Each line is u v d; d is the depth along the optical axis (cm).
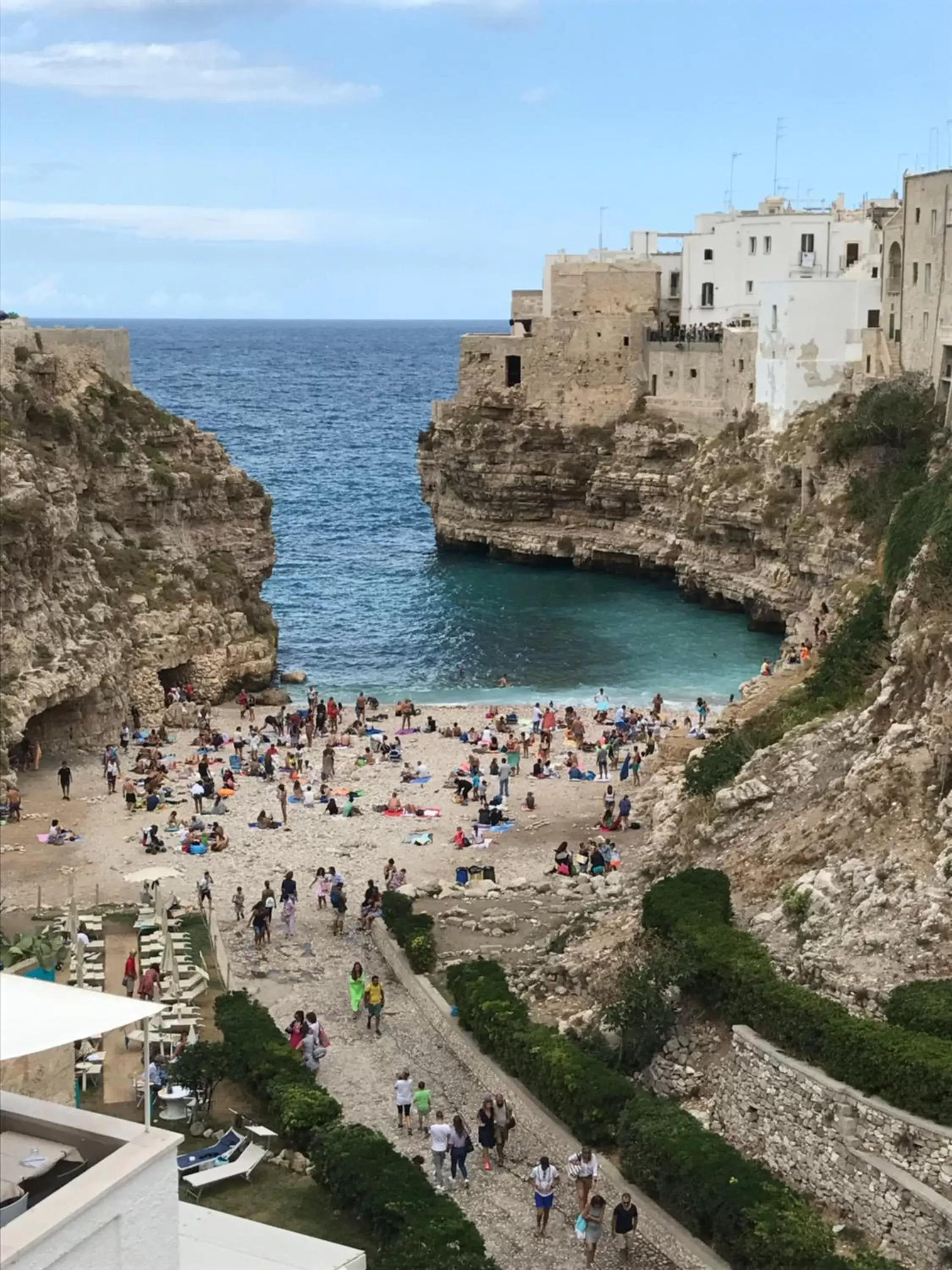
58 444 8775
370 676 10031
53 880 5928
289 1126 3697
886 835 3966
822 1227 2984
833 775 4594
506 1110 3700
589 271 14162
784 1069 3312
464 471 14712
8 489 7538
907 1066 3088
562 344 14250
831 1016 3306
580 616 11906
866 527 10112
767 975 3550
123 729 8062
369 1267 3175
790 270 14150
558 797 7056
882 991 3431
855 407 10794
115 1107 3856
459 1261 3064
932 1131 2992
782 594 11081
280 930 5372
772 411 12062
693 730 7631
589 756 7850
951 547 5253
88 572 8450
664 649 10744
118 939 5219
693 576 12388
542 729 8262
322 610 12062
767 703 6381
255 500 10331
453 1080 4150
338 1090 4122
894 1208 3011
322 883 5612
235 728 8525
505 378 14712
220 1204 3472
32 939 4725
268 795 7100
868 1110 3117
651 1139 3306
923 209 10625
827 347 11756
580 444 14262
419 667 10256
